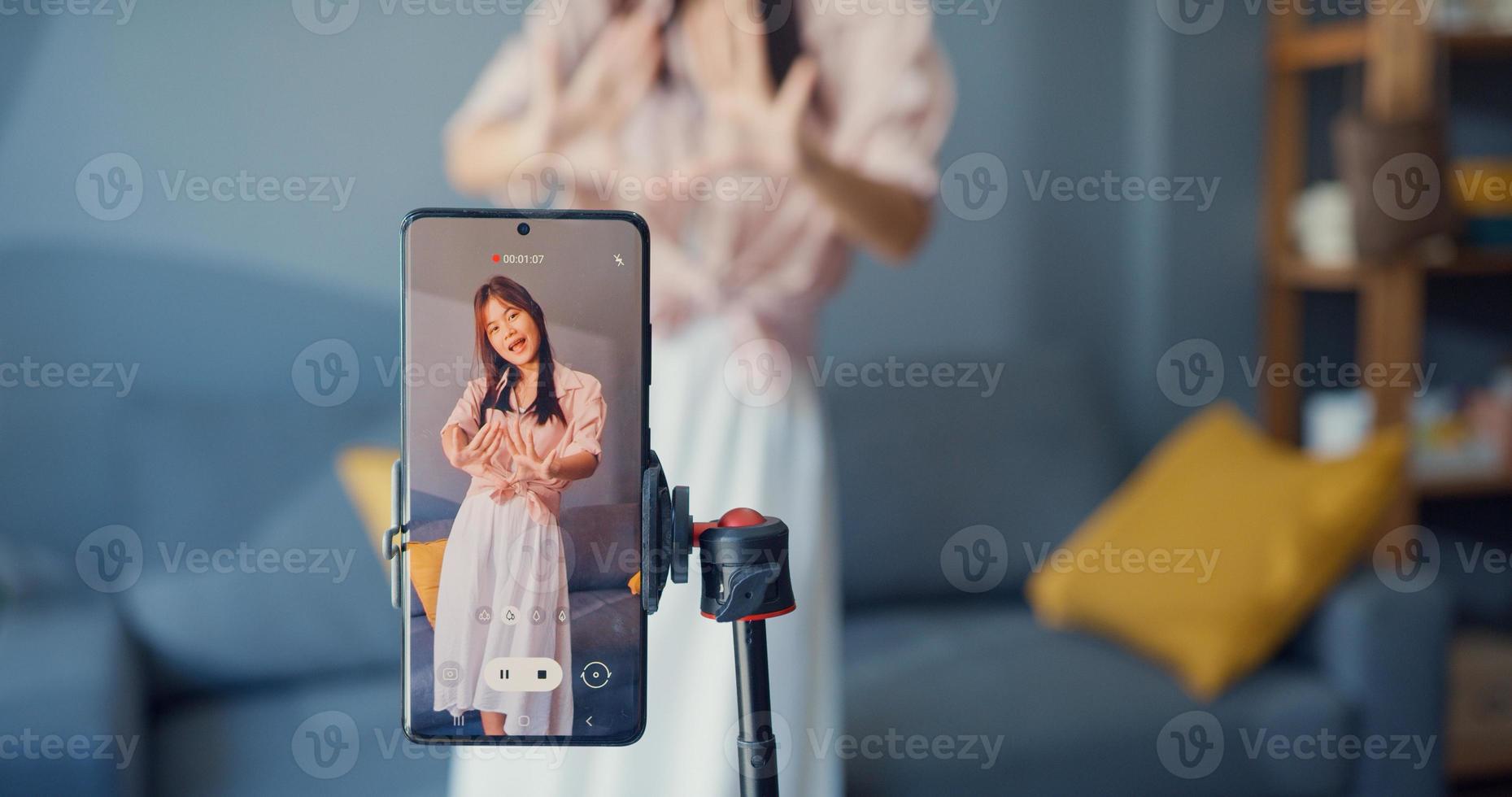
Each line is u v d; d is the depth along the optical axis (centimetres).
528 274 56
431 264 56
